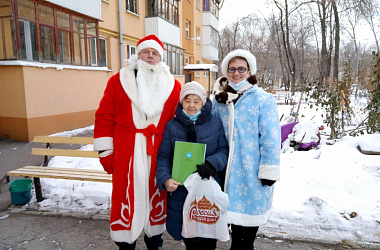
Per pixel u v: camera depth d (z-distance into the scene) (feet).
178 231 6.78
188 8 65.36
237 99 6.89
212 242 6.78
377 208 9.65
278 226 9.45
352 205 9.83
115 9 34.96
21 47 21.45
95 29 30.19
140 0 40.93
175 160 6.57
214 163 6.40
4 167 16.19
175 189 6.39
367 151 14.40
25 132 21.90
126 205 7.06
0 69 21.76
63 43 25.73
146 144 7.16
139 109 7.16
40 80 22.88
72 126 26.58
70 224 10.07
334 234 8.96
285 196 10.75
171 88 7.64
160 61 7.77
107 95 7.39
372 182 11.25
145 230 7.29
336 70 77.66
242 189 6.63
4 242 8.96
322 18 79.61
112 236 7.14
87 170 12.05
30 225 10.02
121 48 35.29
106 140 7.29
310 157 15.12
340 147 15.30
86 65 29.01
